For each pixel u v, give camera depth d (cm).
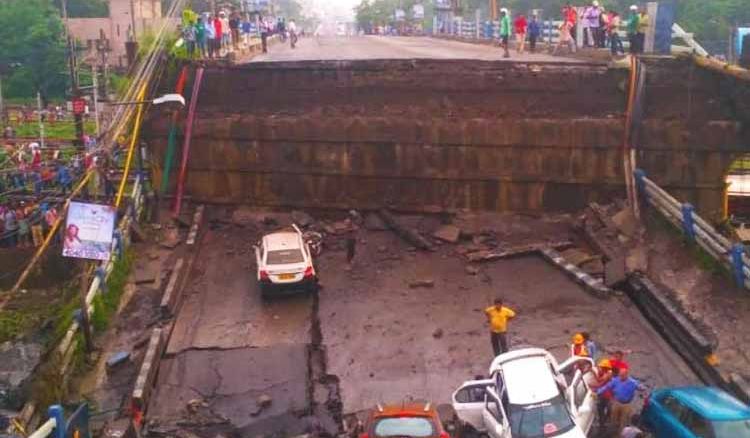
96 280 2311
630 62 2755
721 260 2311
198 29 3177
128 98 2820
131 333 2248
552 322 2208
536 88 2825
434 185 2881
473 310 2303
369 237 2820
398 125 2852
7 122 5625
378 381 1973
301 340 2188
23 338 2348
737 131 2702
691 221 2428
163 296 2367
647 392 1866
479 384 1714
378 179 2914
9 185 3522
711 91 2745
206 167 2994
